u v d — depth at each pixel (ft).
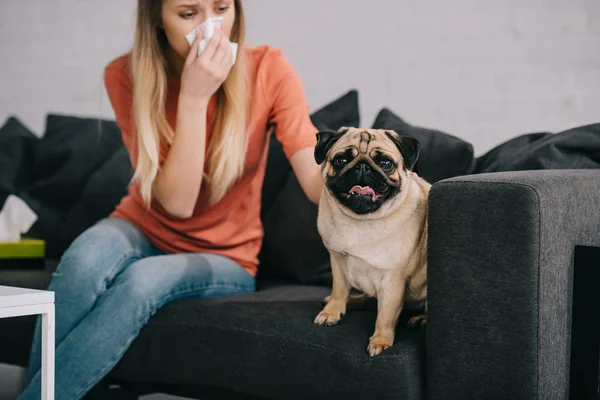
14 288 4.23
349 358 4.37
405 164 4.43
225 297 5.43
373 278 4.55
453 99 7.57
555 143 5.43
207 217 5.86
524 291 3.92
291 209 6.30
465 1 7.47
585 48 6.95
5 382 7.10
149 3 5.70
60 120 8.34
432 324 4.24
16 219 6.86
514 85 7.29
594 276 4.17
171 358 5.03
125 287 5.07
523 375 3.94
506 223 3.96
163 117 5.80
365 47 7.99
